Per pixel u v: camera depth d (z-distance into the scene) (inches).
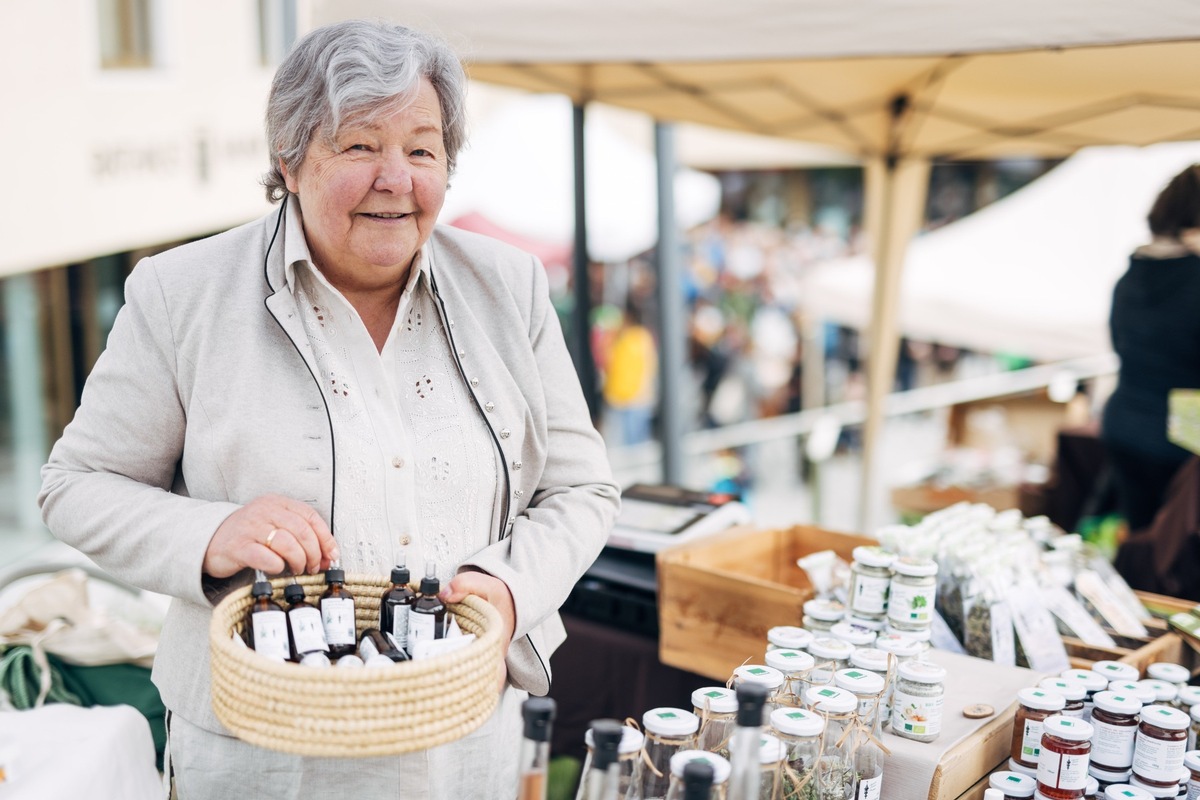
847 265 289.7
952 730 72.2
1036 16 94.2
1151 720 70.6
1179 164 273.7
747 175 479.2
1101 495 167.0
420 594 57.5
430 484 62.0
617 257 338.0
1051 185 283.4
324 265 61.6
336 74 56.1
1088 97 144.2
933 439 348.2
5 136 127.5
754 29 105.2
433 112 58.8
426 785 60.7
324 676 47.6
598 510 67.6
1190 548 124.0
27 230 129.5
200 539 56.2
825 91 161.0
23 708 91.6
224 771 60.1
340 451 59.7
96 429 60.2
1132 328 138.3
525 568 61.4
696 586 101.9
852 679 69.7
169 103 160.2
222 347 59.5
